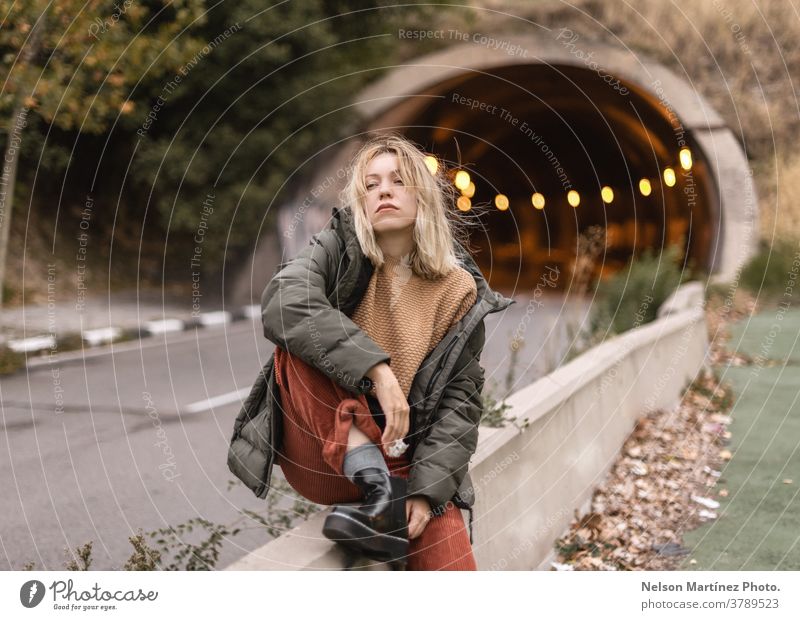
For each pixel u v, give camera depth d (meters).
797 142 17.45
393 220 1.77
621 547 3.23
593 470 3.82
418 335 1.79
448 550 1.81
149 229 15.66
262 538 3.32
